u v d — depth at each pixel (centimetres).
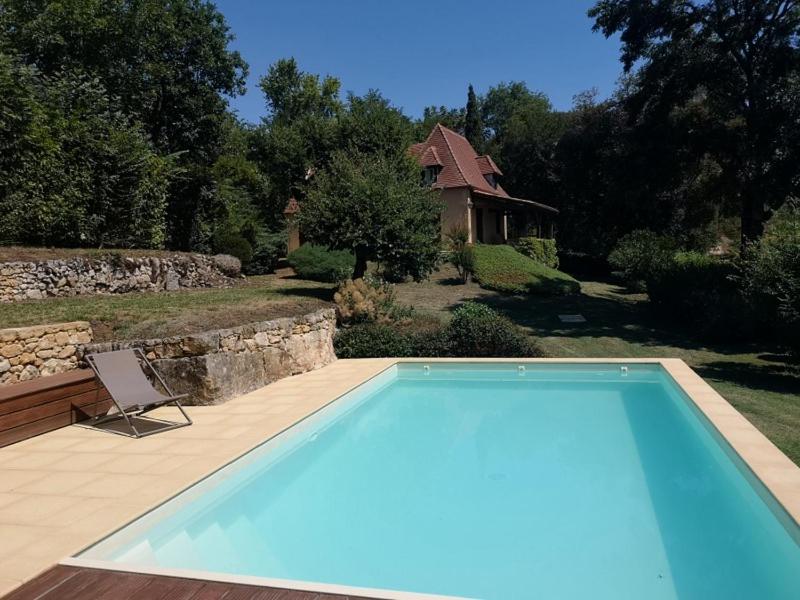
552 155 3603
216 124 2508
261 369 831
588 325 1648
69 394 638
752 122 1622
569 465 562
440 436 669
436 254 1411
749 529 417
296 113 3859
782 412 814
